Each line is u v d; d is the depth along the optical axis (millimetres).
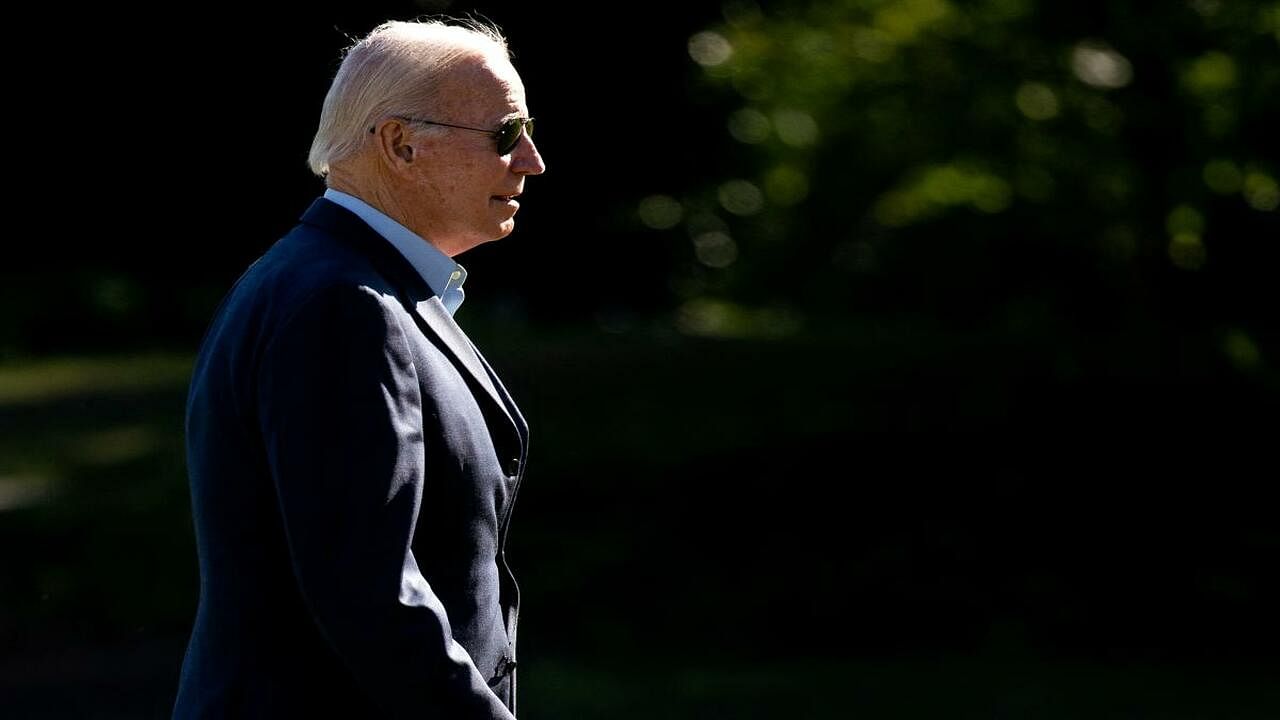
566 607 21797
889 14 32688
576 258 49906
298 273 5500
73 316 41625
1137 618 22328
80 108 47375
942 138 32531
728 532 23812
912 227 39500
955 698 18766
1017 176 31125
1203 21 25625
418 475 5305
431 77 5801
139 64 46562
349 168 5891
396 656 5117
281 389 5262
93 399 32250
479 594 5691
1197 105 26641
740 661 20547
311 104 46906
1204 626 22188
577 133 47281
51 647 18938
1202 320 29969
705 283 49469
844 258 42906
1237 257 29109
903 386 29469
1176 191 27625
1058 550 23641
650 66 45594
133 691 17422
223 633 5539
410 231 5898
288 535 5211
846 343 34406
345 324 5320
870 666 20438
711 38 42031
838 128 39594
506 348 34812
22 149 47469
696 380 30859
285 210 49156
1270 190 27109
